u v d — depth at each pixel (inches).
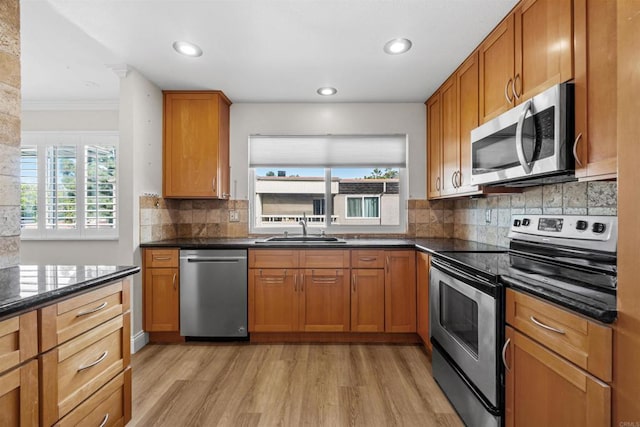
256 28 74.8
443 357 73.2
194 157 113.8
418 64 92.6
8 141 55.5
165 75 101.3
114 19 71.5
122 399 53.2
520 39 62.7
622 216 31.7
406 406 69.5
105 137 139.0
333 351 97.7
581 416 35.4
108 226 136.8
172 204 121.5
